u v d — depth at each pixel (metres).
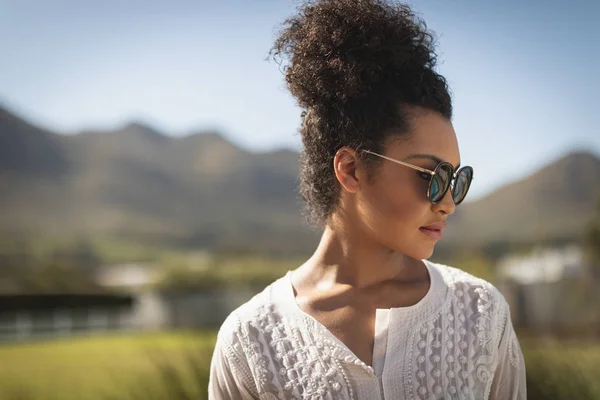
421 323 1.17
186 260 66.06
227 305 20.20
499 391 1.25
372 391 1.13
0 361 9.98
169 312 20.02
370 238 1.18
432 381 1.14
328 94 1.17
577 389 3.37
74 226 79.81
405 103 1.12
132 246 77.31
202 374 3.54
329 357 1.15
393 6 1.17
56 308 24.44
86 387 7.02
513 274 16.53
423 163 1.11
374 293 1.21
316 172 1.21
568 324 12.33
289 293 1.24
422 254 1.15
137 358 9.27
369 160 1.13
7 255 49.16
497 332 1.21
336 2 1.19
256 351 1.20
